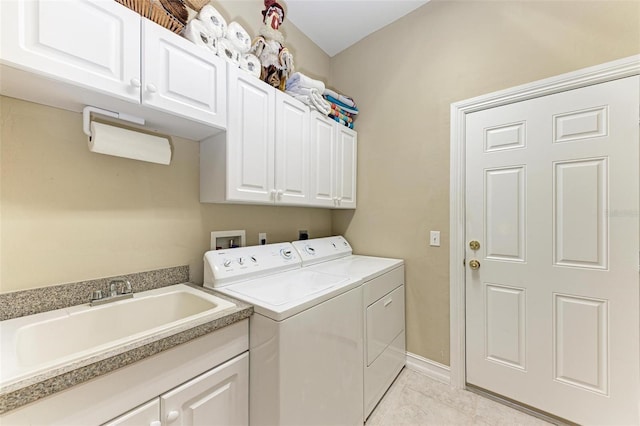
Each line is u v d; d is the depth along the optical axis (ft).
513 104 5.26
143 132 4.25
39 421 2.00
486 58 5.56
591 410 4.51
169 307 4.12
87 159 3.65
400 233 6.85
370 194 7.45
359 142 7.71
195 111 3.81
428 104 6.38
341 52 8.14
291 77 5.87
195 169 4.89
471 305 5.77
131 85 3.15
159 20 3.53
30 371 2.04
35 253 3.24
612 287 4.37
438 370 6.16
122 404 2.43
